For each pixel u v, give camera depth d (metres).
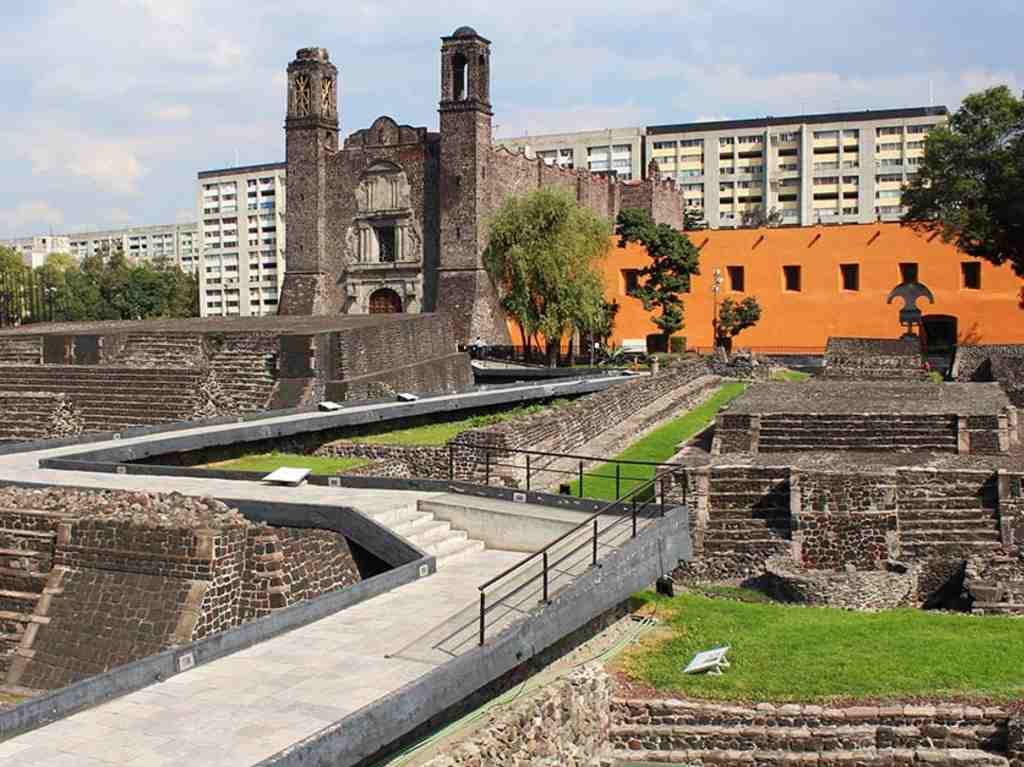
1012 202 59.16
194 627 17.08
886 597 21.11
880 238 71.31
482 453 28.72
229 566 17.84
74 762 10.83
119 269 122.38
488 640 14.01
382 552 18.64
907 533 24.03
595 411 35.06
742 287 74.62
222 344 42.22
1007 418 30.28
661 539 18.59
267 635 14.51
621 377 47.81
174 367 41.41
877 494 24.38
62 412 38.34
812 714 15.29
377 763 12.63
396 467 28.55
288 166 79.94
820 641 17.70
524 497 21.23
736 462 26.67
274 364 40.88
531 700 14.62
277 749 11.13
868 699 15.56
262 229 153.12
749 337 74.38
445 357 48.78
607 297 75.06
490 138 74.25
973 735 14.98
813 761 15.06
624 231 70.75
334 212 79.62
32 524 19.36
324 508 19.25
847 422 30.83
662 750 15.53
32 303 107.38
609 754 15.62
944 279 70.06
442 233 73.56
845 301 72.12
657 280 70.38
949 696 15.55
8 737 11.39
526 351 67.19
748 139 136.12
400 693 12.25
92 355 43.91
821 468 25.30
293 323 49.56
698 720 15.55
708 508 24.95
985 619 19.05
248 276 154.88
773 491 25.03
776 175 133.75
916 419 30.58
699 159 138.00
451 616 15.35
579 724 15.20
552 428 31.38
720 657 16.83
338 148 81.12
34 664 17.94
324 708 12.17
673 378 46.41
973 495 24.72
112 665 17.33
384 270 77.06
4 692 17.73
